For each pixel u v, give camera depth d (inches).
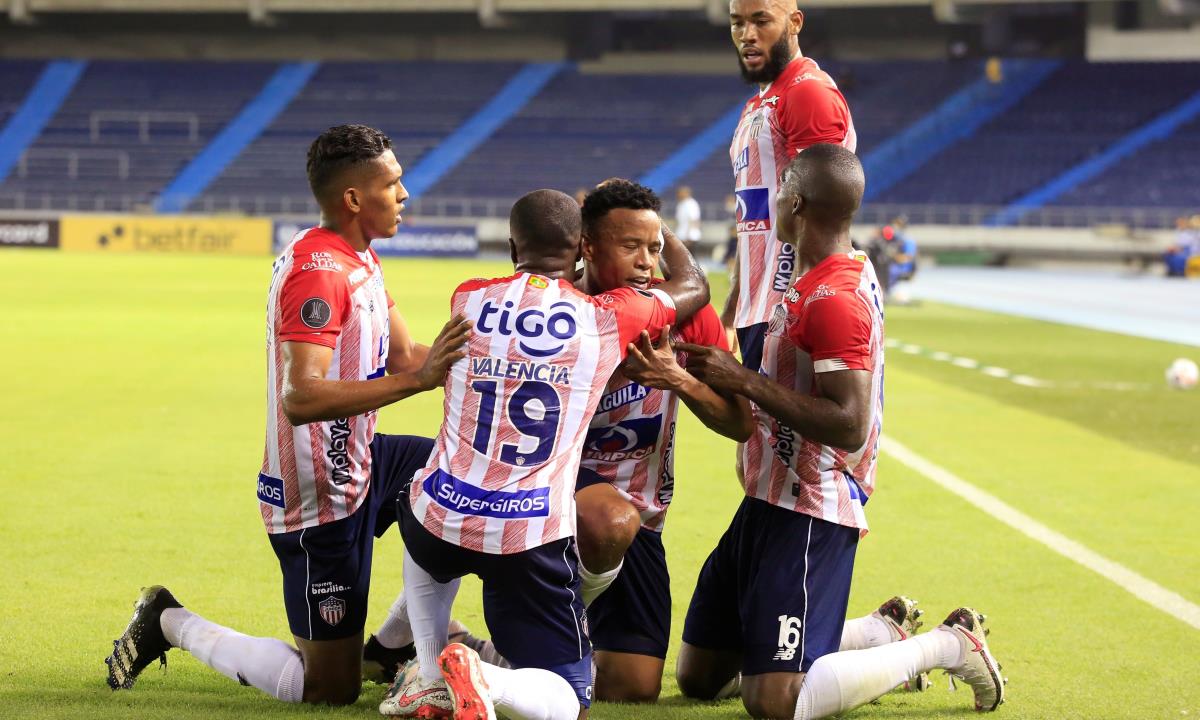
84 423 404.2
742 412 166.1
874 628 186.2
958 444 396.8
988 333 786.2
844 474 172.2
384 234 171.0
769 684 166.6
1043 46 2034.9
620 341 157.8
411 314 815.1
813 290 165.5
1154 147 1802.4
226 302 926.4
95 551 249.8
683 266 177.8
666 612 182.4
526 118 2038.6
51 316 791.7
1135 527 289.1
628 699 179.5
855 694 161.8
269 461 170.2
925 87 1953.7
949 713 173.2
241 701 170.6
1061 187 1765.5
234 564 242.8
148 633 172.7
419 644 160.9
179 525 273.3
